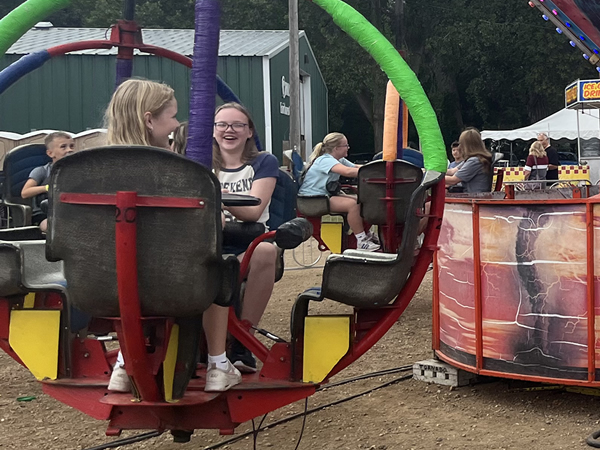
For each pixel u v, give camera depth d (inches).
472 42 1273.4
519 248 149.9
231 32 863.1
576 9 307.7
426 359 190.1
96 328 118.6
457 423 142.6
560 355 146.6
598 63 335.0
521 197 193.8
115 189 88.6
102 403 101.0
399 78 109.2
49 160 229.1
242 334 116.6
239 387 104.3
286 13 1263.5
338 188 266.8
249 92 715.4
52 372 106.3
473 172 260.1
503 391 163.5
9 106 677.9
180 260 89.4
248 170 132.2
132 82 104.4
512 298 151.3
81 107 679.1
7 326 109.0
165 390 97.3
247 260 120.0
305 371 106.7
